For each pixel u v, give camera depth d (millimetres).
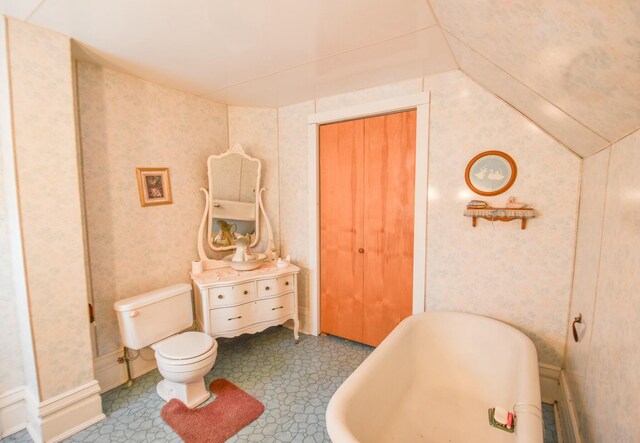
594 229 1499
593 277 1450
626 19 601
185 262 2682
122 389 2223
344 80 2348
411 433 1713
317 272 2959
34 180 1650
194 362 1926
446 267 2305
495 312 2160
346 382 1526
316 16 1509
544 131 1913
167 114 2502
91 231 2105
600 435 1143
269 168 3096
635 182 1001
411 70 2162
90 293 2107
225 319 2502
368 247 2693
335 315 2949
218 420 1899
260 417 1953
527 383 1450
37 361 1702
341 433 1202
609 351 1138
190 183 2689
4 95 1601
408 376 2020
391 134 2500
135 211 2332
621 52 707
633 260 976
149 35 1706
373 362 1688
